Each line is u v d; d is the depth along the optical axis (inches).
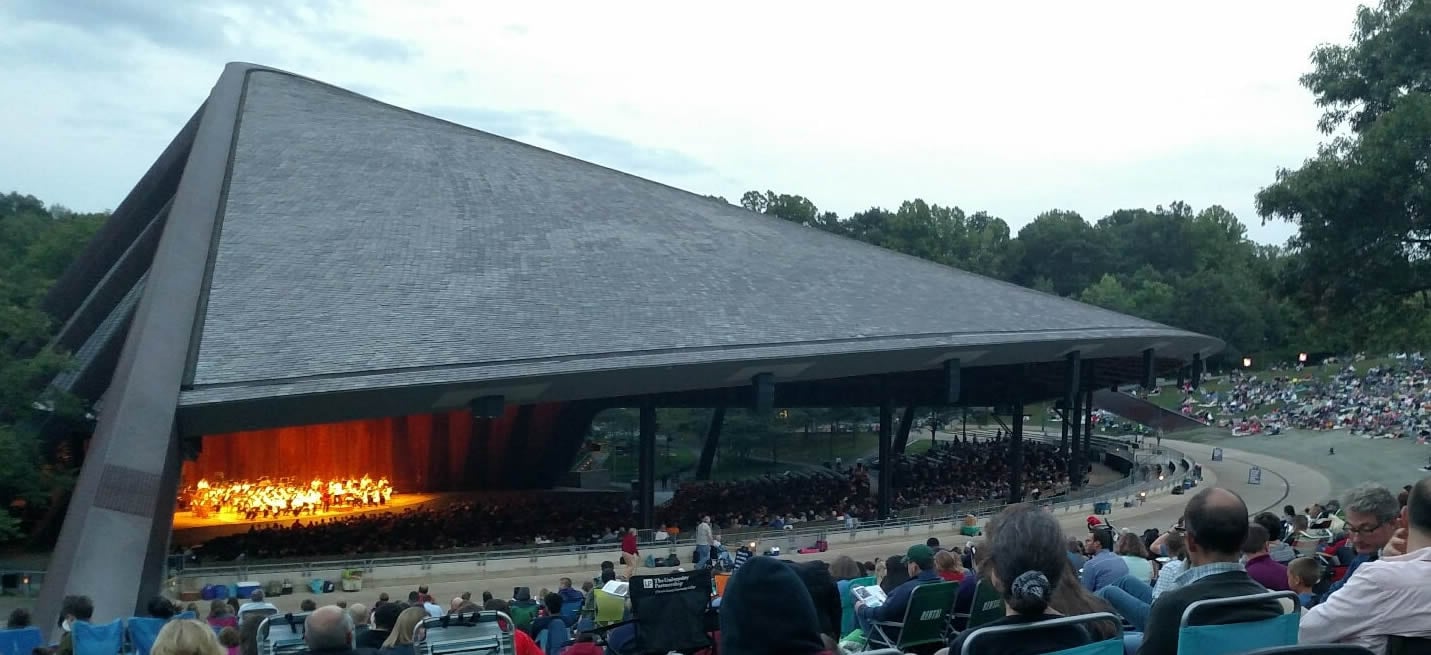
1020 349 1392.7
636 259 1392.7
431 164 1561.3
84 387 1138.0
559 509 1496.1
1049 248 5123.0
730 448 3129.9
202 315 997.2
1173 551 385.4
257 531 1237.1
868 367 1259.8
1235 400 3489.2
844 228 5024.6
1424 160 1196.5
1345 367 3654.0
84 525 740.7
